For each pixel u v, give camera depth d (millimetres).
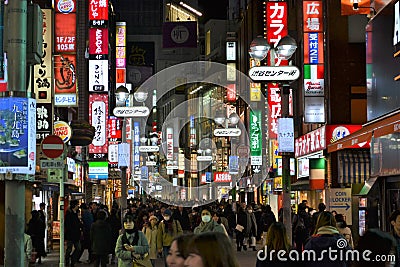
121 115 29625
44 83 27328
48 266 26500
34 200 32594
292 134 20703
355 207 28484
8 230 12570
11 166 12820
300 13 44906
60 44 32281
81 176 47438
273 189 57562
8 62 12914
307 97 36625
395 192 22094
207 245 5379
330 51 37094
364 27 37156
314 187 36375
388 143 21984
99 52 46375
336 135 35719
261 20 72562
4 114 12859
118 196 72125
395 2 23234
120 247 16969
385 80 24422
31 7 13109
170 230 23562
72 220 27203
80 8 52188
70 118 45094
